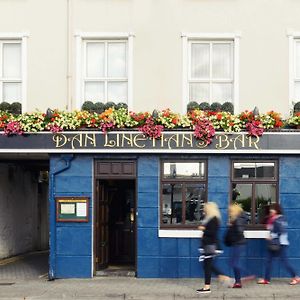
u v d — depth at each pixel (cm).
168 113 1426
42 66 1527
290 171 1434
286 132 1414
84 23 1523
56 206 1452
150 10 1515
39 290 1309
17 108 1498
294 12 1506
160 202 1446
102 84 1530
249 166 1444
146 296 1235
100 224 1500
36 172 2108
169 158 1448
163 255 1438
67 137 1438
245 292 1252
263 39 1505
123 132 1430
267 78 1500
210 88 1515
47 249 2230
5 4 1537
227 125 1412
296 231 1424
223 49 1523
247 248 1426
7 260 1802
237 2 1509
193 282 1387
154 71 1508
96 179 1464
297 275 1416
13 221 1880
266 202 1441
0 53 1540
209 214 1266
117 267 1557
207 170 1443
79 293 1266
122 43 1535
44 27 1530
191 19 1510
